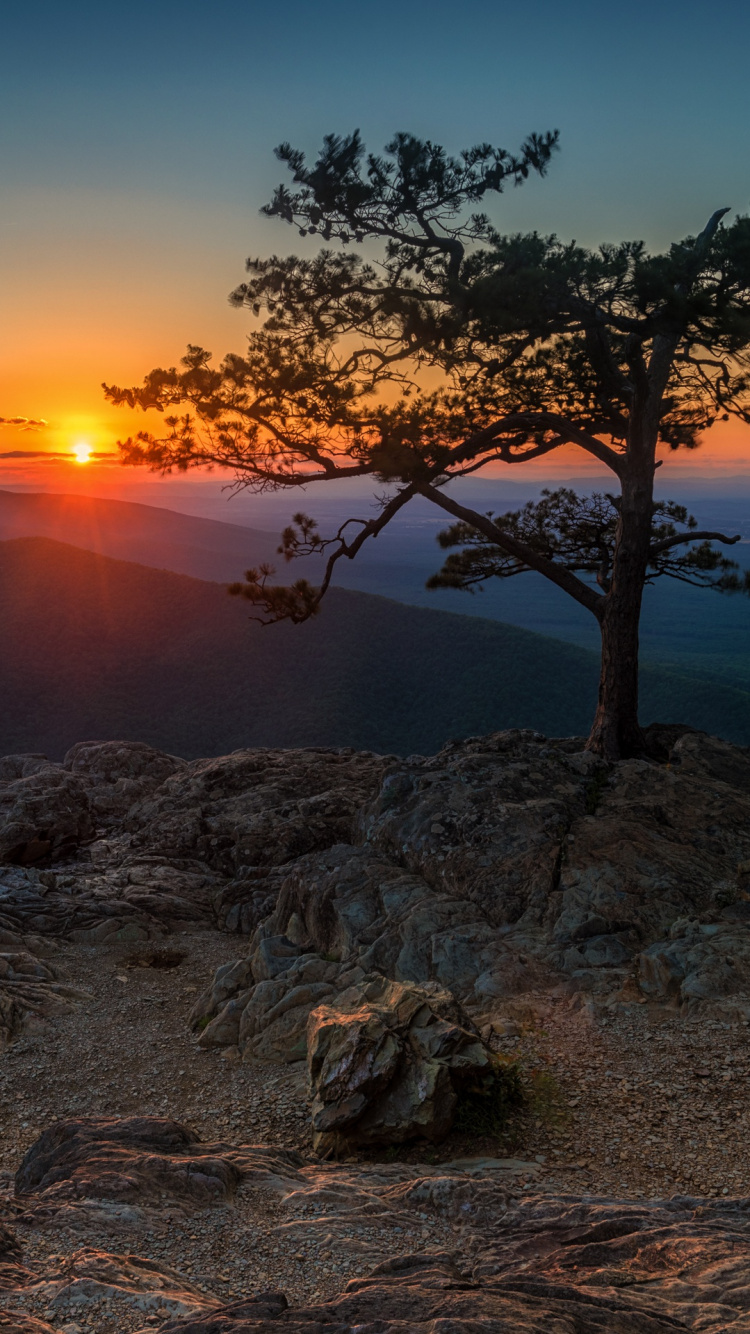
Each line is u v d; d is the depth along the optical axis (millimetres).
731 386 20188
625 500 20547
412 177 17359
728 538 21812
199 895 20281
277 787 23984
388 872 16812
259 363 18938
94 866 21719
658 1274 5426
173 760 28969
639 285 15328
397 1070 9711
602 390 19594
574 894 14961
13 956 16406
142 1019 14844
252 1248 6410
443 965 13828
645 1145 9047
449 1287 5055
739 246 15055
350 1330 4184
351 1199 7461
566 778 19250
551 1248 6176
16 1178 8477
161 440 19609
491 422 20453
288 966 15008
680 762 20484
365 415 18719
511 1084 10039
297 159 17797
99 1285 5266
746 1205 6910
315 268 18688
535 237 16422
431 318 17031
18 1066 13148
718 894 14758
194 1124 11102
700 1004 11852
